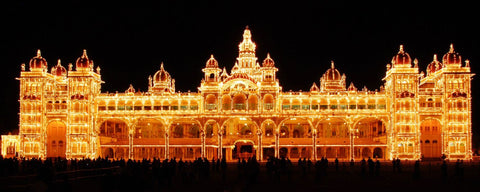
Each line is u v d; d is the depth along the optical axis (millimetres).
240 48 128125
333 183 55562
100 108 115250
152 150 117812
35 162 62688
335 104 112188
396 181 58031
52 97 113688
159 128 124812
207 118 111062
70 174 58125
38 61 114375
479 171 75125
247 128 122188
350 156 110250
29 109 113250
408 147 107500
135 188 37469
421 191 48188
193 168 60188
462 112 107750
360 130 126938
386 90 115375
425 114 108500
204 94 111500
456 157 107188
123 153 118188
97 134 113562
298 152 118312
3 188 40625
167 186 52375
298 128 124500
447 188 50844
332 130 122375
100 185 52281
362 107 112125
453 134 107250
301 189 49688
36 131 112875
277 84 111500
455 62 108750
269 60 120438
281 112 110375
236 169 80438
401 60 109438
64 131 114938
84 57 114375
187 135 123750
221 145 109812
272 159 60438
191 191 48000
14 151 121750
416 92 108312
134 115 113062
